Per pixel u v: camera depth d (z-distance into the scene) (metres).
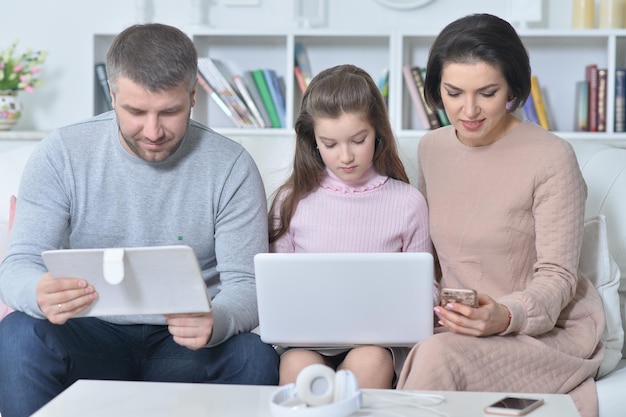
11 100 4.04
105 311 1.85
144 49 2.00
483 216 2.17
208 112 4.16
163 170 2.19
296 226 2.32
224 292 2.12
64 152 2.18
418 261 1.86
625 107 3.91
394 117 3.97
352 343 1.94
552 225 2.09
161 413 1.55
